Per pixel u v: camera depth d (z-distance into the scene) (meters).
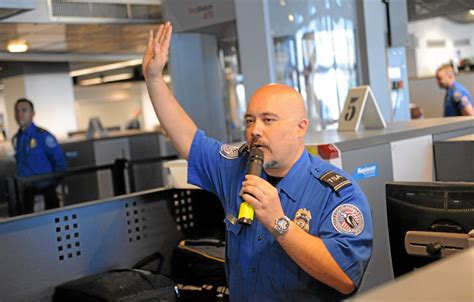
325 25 5.66
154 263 2.88
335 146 2.65
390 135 2.95
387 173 2.90
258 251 1.98
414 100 8.30
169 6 6.29
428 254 2.02
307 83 5.59
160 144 8.88
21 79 10.05
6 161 7.73
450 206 2.01
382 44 5.83
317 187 1.94
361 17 5.72
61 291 2.56
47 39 7.47
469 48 8.77
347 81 5.75
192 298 2.78
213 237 2.89
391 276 2.92
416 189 2.09
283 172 2.00
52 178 5.92
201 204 3.03
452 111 6.74
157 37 2.37
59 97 10.30
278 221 1.75
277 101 1.94
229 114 6.60
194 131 2.34
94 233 2.71
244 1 5.44
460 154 3.09
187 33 6.35
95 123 9.76
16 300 2.50
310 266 1.79
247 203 1.79
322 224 1.90
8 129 10.49
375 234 2.84
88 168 6.28
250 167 1.89
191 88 6.41
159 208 2.90
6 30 6.51
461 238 1.95
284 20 5.48
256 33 5.41
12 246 2.49
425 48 8.98
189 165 2.31
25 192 5.76
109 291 2.44
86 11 6.37
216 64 6.57
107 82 13.77
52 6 6.17
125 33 7.47
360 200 1.92
